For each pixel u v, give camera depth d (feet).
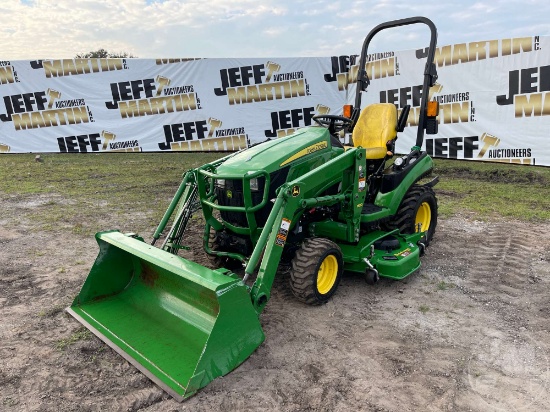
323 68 40.47
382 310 12.82
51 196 26.61
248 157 13.03
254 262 10.61
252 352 10.23
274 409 8.75
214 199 13.61
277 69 40.40
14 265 15.89
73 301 12.39
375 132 16.52
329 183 13.33
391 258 13.85
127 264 12.88
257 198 12.44
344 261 14.02
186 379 9.23
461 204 24.31
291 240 13.69
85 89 40.68
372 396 9.12
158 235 13.03
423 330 11.73
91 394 9.14
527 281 14.73
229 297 9.31
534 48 30.37
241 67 40.34
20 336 11.23
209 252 13.79
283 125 41.60
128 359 10.09
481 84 32.99
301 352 10.68
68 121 41.37
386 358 10.45
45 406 8.77
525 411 8.71
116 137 41.88
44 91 40.55
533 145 31.65
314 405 8.87
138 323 11.51
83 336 11.26
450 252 17.38
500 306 13.06
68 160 39.52
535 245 17.99
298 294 12.48
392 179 15.34
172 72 40.47
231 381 9.54
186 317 11.16
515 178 30.76
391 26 17.21
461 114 34.37
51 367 10.00
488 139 33.50
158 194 27.30
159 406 8.81
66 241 18.53
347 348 10.86
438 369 10.03
